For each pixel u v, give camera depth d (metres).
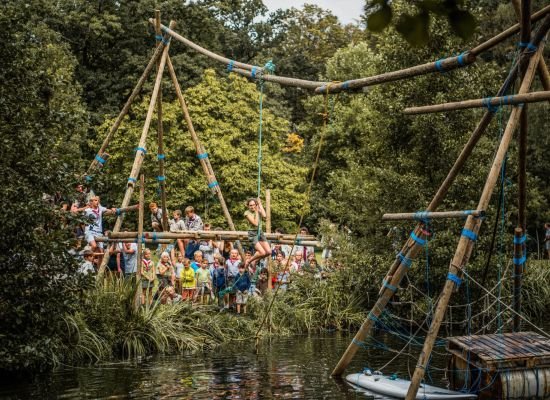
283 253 20.80
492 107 9.77
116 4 41.81
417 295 19.11
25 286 11.61
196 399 9.73
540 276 20.67
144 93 39.22
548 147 34.38
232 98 38.03
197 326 15.67
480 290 18.78
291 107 50.03
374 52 45.59
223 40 50.38
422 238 10.70
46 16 38.75
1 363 11.27
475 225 9.52
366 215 20.22
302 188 40.66
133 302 14.72
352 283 19.84
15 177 11.62
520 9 10.00
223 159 35.50
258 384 10.85
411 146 20.34
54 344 11.98
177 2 41.06
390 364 12.92
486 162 19.20
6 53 12.12
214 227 35.25
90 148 36.38
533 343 10.29
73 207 15.38
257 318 17.62
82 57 41.19
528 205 32.69
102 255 16.25
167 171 34.81
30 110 12.27
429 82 19.34
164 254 16.31
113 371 12.05
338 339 16.66
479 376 9.98
